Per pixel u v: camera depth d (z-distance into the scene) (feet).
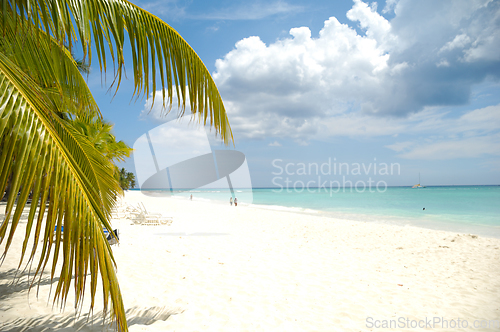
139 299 12.80
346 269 18.69
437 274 18.10
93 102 11.23
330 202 127.44
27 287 13.28
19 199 4.08
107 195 10.78
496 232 43.21
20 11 4.79
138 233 28.55
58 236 4.57
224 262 19.31
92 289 5.04
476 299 13.96
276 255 21.90
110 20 6.06
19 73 5.24
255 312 11.98
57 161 4.82
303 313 12.03
